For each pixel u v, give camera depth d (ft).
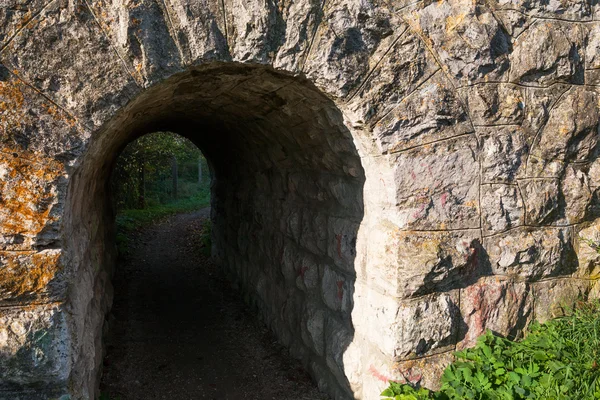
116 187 40.06
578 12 9.47
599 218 10.10
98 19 7.07
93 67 7.10
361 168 9.95
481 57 8.77
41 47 6.86
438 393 8.38
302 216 13.61
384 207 9.05
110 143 10.37
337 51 8.13
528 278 9.59
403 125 8.52
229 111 13.12
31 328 6.91
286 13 7.94
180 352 15.05
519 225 9.37
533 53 9.08
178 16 7.45
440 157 8.75
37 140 6.91
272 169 15.87
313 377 12.87
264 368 13.89
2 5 6.68
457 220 8.95
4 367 6.89
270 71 8.43
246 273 19.99
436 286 8.94
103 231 17.90
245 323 17.67
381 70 8.36
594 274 10.04
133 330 16.87
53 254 6.97
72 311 7.57
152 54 7.35
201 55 7.63
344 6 8.09
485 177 9.07
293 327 14.39
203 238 33.63
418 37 8.48
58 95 6.98
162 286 23.03
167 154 54.80
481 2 8.89
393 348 8.75
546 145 9.39
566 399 7.63
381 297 9.25
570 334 9.10
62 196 7.05
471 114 8.92
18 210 6.84
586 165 9.89
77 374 7.95
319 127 10.30
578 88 9.59
